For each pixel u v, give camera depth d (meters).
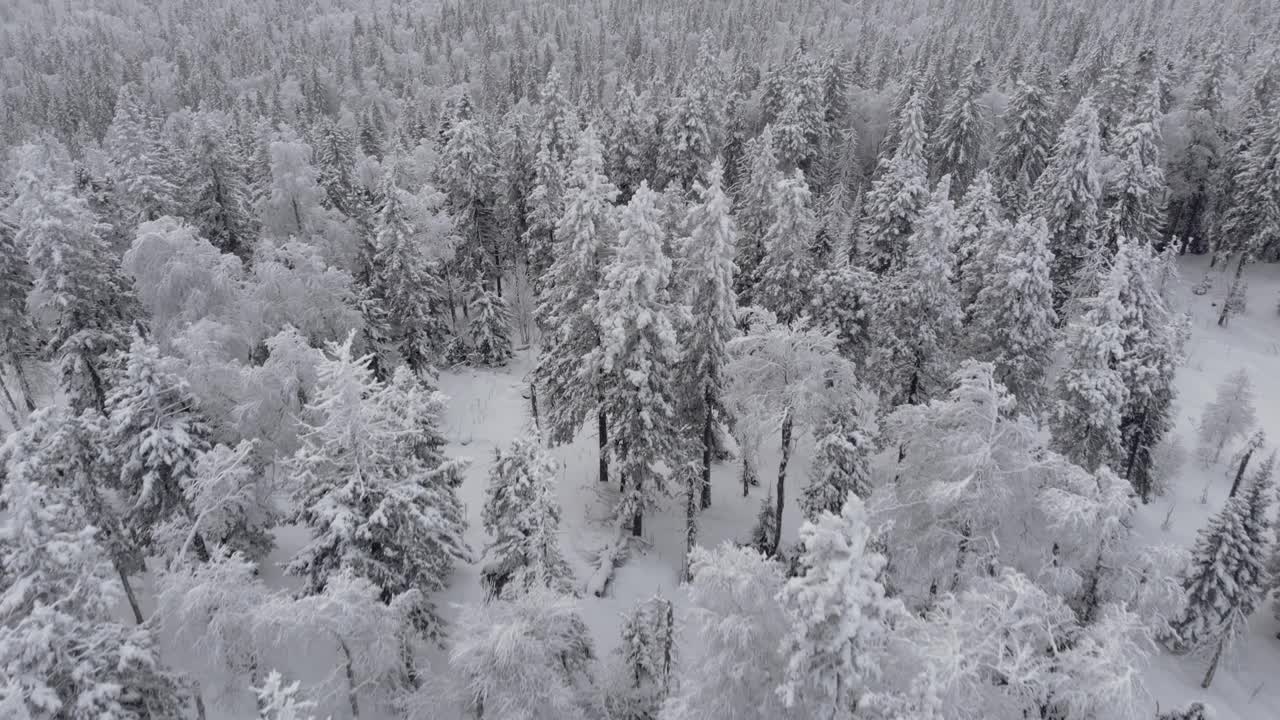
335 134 44.50
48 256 26.41
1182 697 24.34
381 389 19.88
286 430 24.06
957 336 33.56
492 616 17.08
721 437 34.12
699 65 70.12
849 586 10.96
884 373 32.75
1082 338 28.19
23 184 26.39
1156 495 34.53
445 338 42.12
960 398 21.78
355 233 39.94
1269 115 49.88
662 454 26.44
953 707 13.14
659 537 29.14
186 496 18.62
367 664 17.11
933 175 56.88
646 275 24.16
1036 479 20.66
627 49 136.25
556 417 29.95
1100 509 18.75
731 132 59.16
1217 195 53.34
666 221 37.94
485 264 46.09
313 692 17.52
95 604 13.92
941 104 63.50
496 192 49.66
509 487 20.25
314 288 31.52
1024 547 21.00
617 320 24.39
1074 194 39.25
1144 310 30.08
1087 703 15.38
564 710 16.55
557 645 17.31
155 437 18.77
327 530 18.17
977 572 20.09
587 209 27.45
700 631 13.67
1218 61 52.41
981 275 34.94
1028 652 15.15
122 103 40.66
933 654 13.12
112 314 28.88
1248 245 48.16
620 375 26.09
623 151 52.81
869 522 21.30
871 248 39.75
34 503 13.51
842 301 34.88
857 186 63.41
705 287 26.00
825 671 11.91
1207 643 25.00
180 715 15.84
